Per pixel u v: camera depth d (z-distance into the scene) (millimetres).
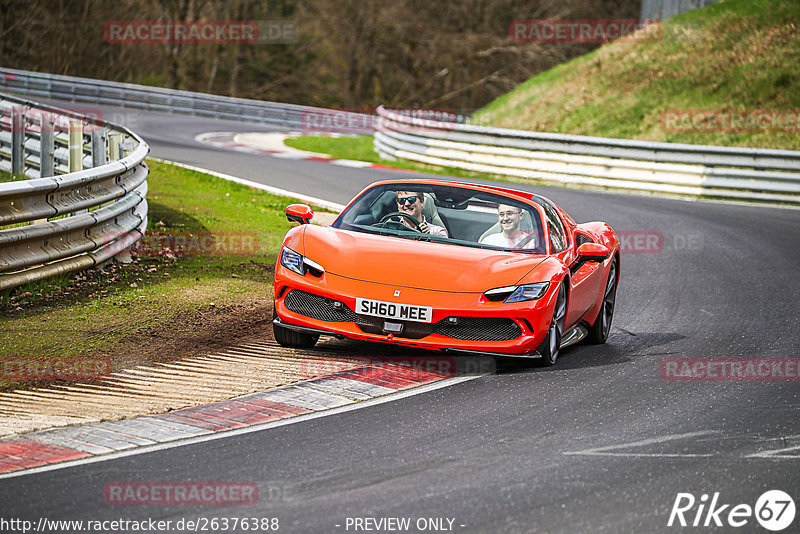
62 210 22797
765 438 15203
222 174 51969
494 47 154125
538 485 12609
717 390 18172
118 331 20047
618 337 23484
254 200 42750
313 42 163500
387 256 19031
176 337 20047
